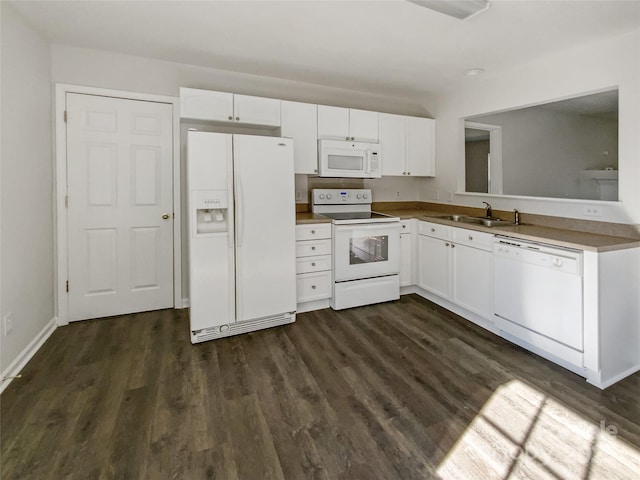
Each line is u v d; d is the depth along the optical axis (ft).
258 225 8.93
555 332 7.19
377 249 11.09
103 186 9.63
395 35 7.98
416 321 9.85
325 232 10.43
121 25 7.70
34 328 8.01
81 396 6.26
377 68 10.17
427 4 6.18
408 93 12.69
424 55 9.15
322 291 10.56
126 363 7.48
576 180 16.02
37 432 5.30
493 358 7.70
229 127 10.82
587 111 15.24
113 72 9.43
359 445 5.09
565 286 6.94
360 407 5.99
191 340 8.46
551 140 15.08
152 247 10.34
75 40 8.57
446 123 12.78
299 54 9.21
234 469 4.65
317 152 11.11
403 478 4.50
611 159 16.92
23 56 7.46
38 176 8.25
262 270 9.09
